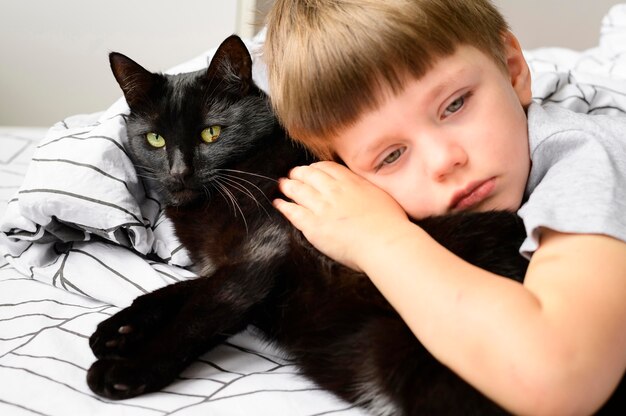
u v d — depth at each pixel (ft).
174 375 2.78
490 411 2.27
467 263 2.48
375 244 2.64
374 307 2.87
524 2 8.59
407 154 2.81
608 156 2.59
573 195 2.45
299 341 3.01
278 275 3.13
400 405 2.57
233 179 3.61
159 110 3.73
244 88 3.79
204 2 7.78
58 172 3.76
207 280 3.17
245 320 3.10
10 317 3.26
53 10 7.38
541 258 2.41
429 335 2.36
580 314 2.17
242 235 3.34
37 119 7.71
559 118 2.94
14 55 7.42
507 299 2.27
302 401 2.68
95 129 3.97
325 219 2.88
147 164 3.84
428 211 2.86
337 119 2.89
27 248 3.87
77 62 7.62
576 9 8.78
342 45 2.79
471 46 2.79
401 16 2.74
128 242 3.85
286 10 3.12
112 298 3.48
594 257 2.27
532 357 2.13
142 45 7.77
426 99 2.70
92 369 2.70
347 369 2.78
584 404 2.14
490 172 2.72
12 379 2.68
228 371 2.93
